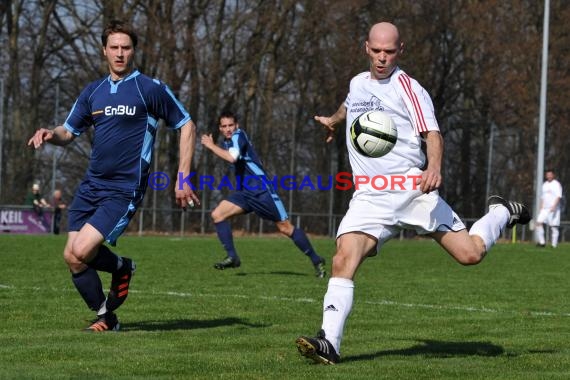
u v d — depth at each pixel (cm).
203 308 2091
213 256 4125
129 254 4181
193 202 1670
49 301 2153
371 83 1429
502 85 9006
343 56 8575
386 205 1404
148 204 7512
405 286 2773
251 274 3144
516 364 1388
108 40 1648
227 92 8419
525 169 8250
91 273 1692
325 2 8431
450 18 9138
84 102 1670
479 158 8350
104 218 1623
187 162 1662
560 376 1282
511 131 8500
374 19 8881
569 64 9019
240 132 3044
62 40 8556
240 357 1406
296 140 8081
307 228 7925
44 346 1492
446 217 1426
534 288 2781
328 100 8525
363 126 1396
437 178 1339
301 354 1351
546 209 5988
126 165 1645
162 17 8088
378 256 4475
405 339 1659
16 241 5125
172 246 5031
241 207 3116
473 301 2364
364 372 1288
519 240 7794
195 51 8006
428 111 1377
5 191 7394
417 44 8988
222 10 8288
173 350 1478
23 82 8362
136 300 2242
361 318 1967
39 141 1630
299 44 8556
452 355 1478
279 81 8744
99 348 1482
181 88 8175
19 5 8456
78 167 8094
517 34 9106
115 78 1658
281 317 1939
